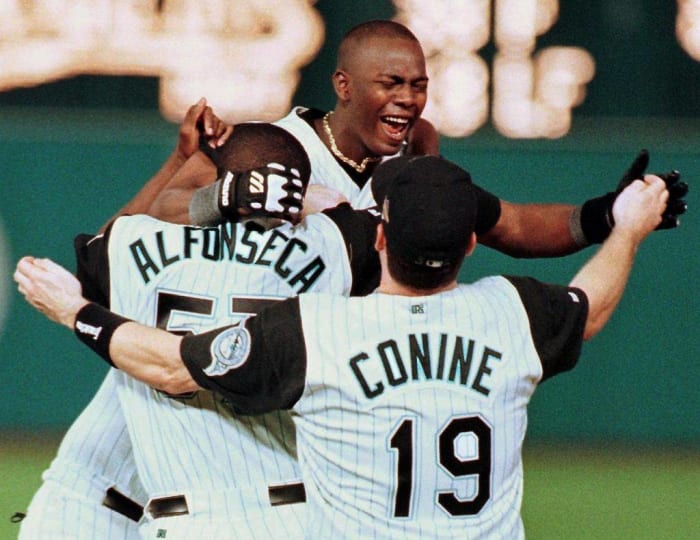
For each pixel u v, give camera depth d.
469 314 13.16
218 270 14.67
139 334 13.59
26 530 16.47
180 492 14.89
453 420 12.91
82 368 31.95
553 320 13.42
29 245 31.80
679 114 31.94
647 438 32.34
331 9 31.61
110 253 14.85
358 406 12.84
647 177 14.54
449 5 31.77
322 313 13.07
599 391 32.25
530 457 31.36
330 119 17.95
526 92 31.98
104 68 31.84
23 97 31.88
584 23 31.88
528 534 25.64
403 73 17.30
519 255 16.92
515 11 31.84
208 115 16.16
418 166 13.00
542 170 31.94
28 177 31.73
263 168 14.27
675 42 31.84
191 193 16.00
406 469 12.86
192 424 14.76
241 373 13.07
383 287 13.38
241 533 14.70
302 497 14.88
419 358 12.95
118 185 31.89
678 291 32.06
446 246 12.78
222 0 31.72
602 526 26.25
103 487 16.69
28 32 31.83
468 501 12.99
